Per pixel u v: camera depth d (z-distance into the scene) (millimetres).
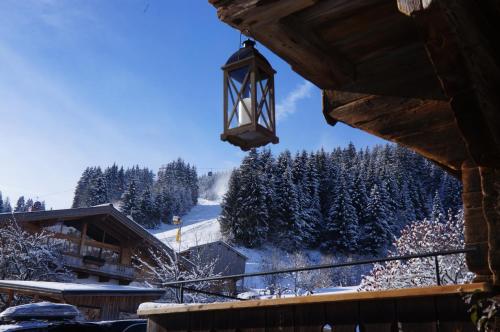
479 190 2879
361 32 2879
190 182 122062
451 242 13383
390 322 2670
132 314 15312
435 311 2539
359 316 2789
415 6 1864
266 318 3172
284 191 62812
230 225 60000
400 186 70250
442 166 3357
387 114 3162
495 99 2062
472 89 2012
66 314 7023
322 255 58000
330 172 70812
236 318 3336
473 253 2775
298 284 28438
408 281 11453
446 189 73438
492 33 2084
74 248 21391
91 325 5902
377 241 57281
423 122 3057
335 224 60031
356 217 59938
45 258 18938
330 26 2803
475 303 2334
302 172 68625
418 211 68062
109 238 23281
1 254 18203
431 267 11219
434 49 1972
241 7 2494
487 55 1994
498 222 2389
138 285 22922
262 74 3256
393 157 83062
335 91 3344
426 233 13812
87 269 20594
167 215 94000
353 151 99438
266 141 3199
